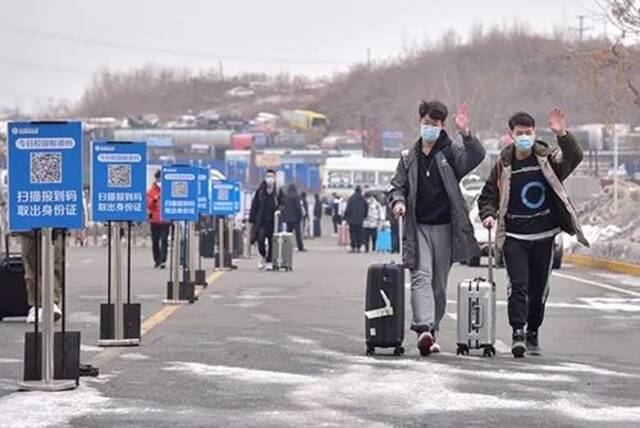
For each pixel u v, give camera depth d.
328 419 17.27
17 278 29.83
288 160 175.12
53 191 18.62
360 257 67.44
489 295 23.86
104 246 79.75
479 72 162.62
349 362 22.83
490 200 24.11
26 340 19.59
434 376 21.12
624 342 26.66
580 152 23.42
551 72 146.00
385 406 18.30
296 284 43.62
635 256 54.62
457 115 23.58
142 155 25.27
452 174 23.56
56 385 19.31
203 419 17.19
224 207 53.03
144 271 51.66
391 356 23.67
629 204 79.88
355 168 144.88
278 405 18.31
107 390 19.45
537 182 23.47
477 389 19.83
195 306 34.56
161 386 19.92
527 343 24.30
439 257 23.80
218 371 21.59
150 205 53.75
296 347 25.02
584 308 34.78
